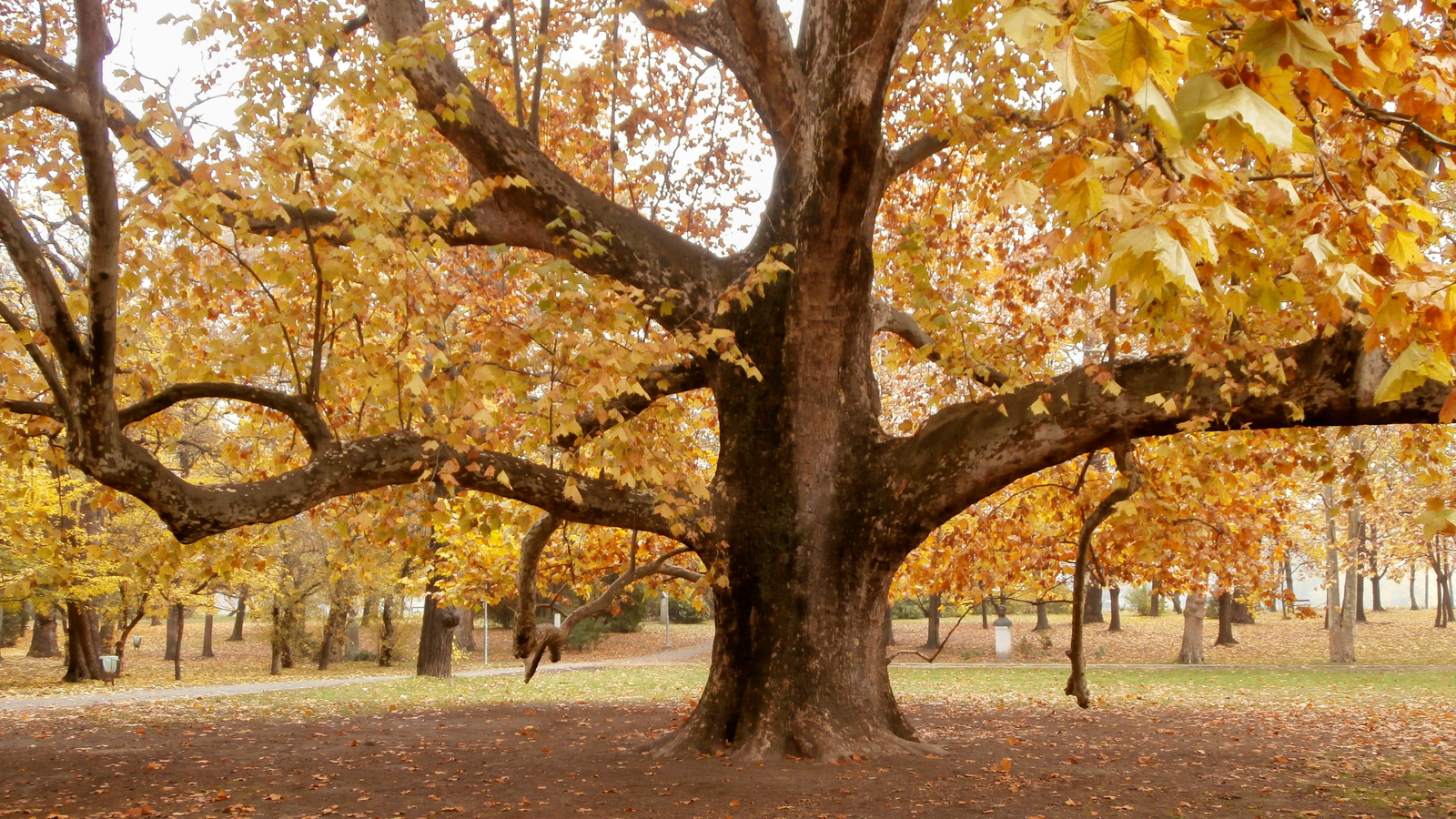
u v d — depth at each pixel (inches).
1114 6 78.1
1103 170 94.4
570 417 268.1
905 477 343.3
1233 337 285.4
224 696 745.6
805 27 370.6
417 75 339.3
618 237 359.3
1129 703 657.0
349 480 295.4
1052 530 492.1
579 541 497.7
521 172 350.3
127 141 255.4
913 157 392.8
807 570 350.0
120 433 255.3
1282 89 90.4
